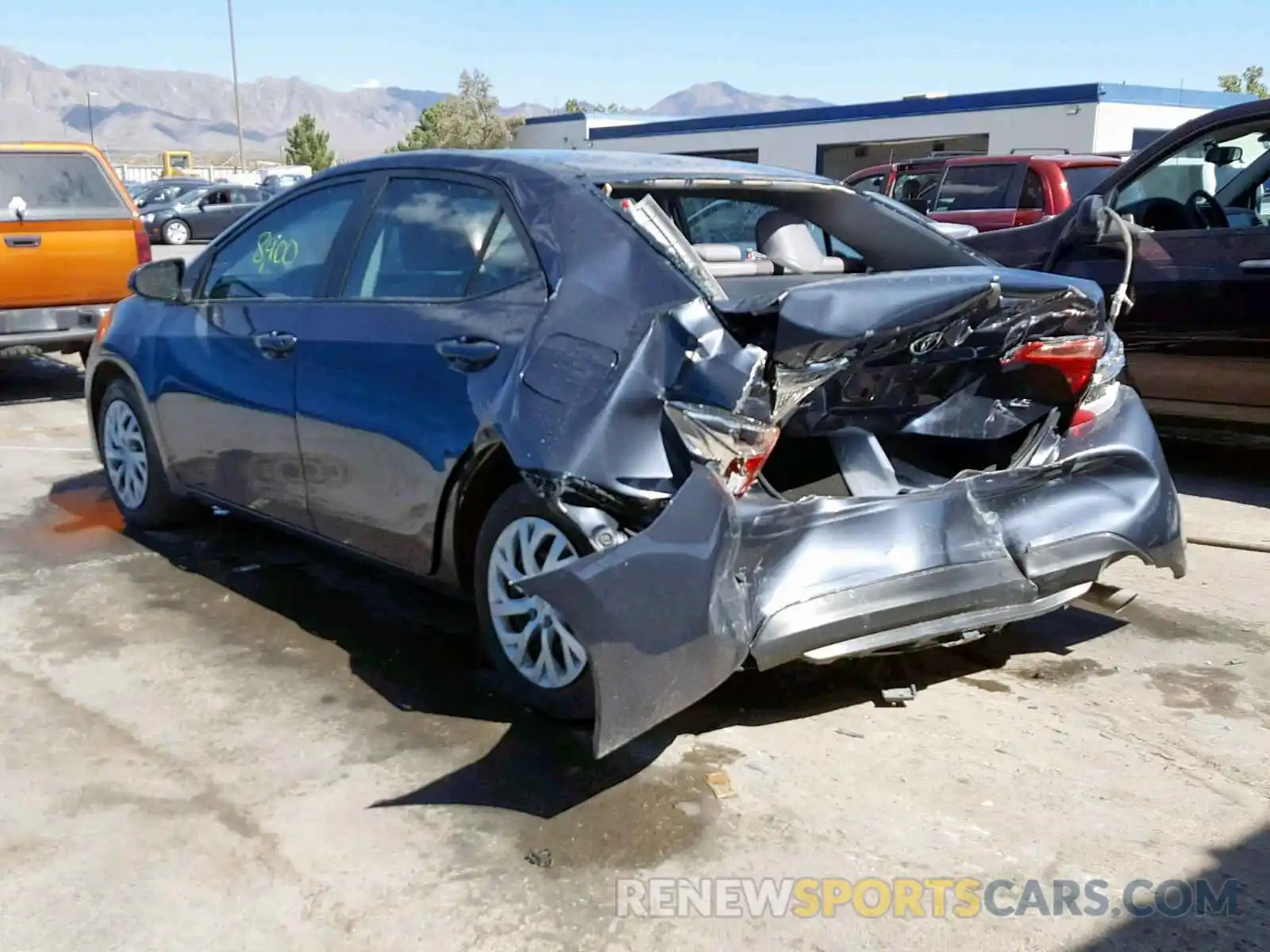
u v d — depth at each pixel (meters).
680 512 2.93
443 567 3.77
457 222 3.83
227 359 4.55
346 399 3.93
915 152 33.56
